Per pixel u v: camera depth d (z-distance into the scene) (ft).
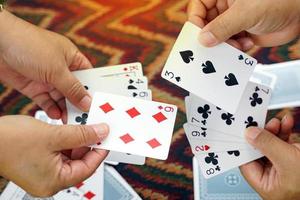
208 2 1.81
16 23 1.72
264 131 1.61
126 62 2.31
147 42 2.38
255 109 1.77
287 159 1.55
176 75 1.68
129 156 1.77
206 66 1.68
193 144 1.75
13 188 1.95
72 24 2.48
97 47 2.38
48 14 2.53
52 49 1.71
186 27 1.69
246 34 1.89
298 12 1.72
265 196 1.67
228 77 1.68
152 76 2.25
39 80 1.77
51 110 1.90
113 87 1.81
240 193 1.94
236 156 1.72
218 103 1.66
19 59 1.71
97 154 1.57
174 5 2.51
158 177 2.01
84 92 1.74
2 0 1.65
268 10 1.65
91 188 1.94
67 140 1.48
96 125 1.56
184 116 2.13
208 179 1.97
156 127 1.64
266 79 2.21
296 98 2.14
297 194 1.59
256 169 1.69
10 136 1.47
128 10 2.51
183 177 2.00
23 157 1.48
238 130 1.75
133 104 1.69
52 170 1.50
